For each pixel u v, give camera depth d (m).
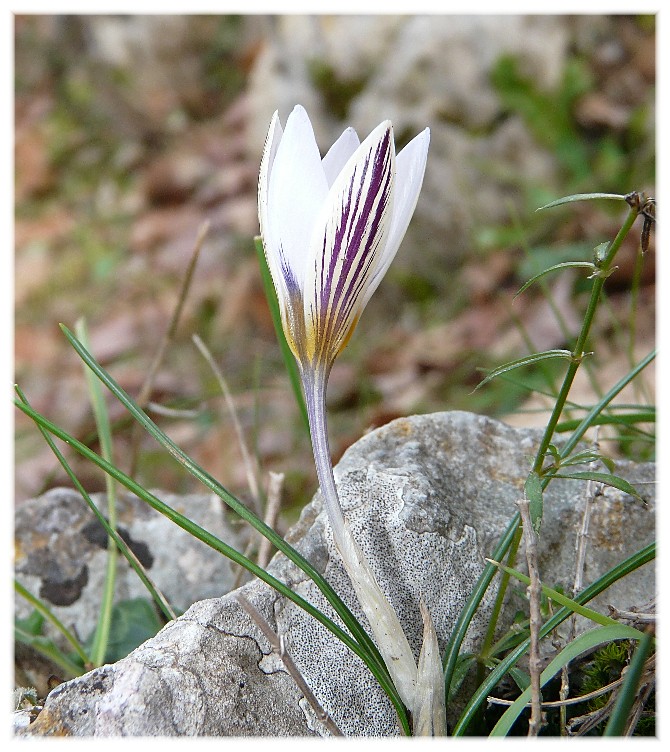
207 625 0.28
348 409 0.60
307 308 0.28
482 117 0.69
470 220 0.69
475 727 0.30
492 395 0.51
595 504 0.32
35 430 0.57
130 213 0.90
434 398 0.57
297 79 0.75
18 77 1.08
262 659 0.29
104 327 0.74
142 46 1.04
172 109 1.02
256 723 0.28
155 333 0.72
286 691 0.29
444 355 0.61
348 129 0.29
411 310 0.69
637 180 0.66
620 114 0.69
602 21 0.72
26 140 1.00
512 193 0.69
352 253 0.28
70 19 1.07
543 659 0.30
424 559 0.30
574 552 0.31
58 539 0.36
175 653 0.28
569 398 0.48
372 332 0.69
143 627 0.34
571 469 0.32
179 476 0.54
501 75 0.68
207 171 0.90
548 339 0.56
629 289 0.58
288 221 0.28
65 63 1.07
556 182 0.69
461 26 0.69
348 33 0.73
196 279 0.78
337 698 0.29
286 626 0.29
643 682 0.28
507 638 0.30
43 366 0.72
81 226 0.89
